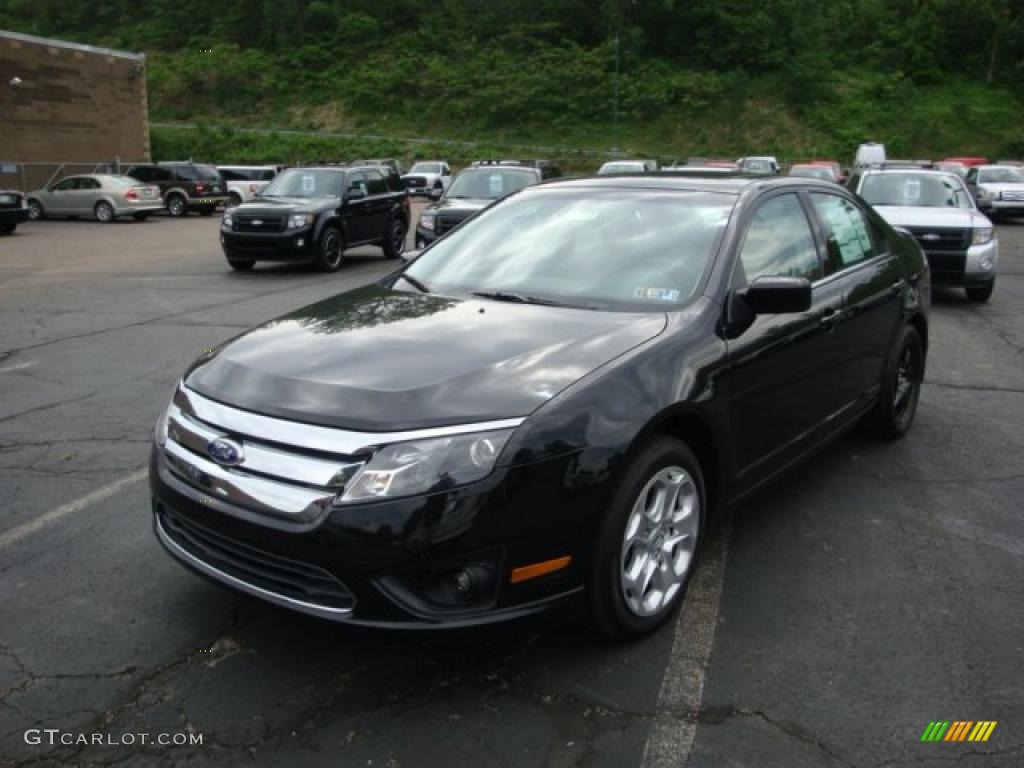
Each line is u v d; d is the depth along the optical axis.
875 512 4.58
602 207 4.47
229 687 3.07
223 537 3.01
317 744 2.77
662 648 3.29
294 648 3.31
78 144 35.41
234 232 14.82
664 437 3.33
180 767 2.68
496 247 4.45
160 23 98.38
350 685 3.08
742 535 4.30
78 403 6.70
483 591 2.86
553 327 3.51
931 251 11.16
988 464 5.32
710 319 3.66
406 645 3.32
